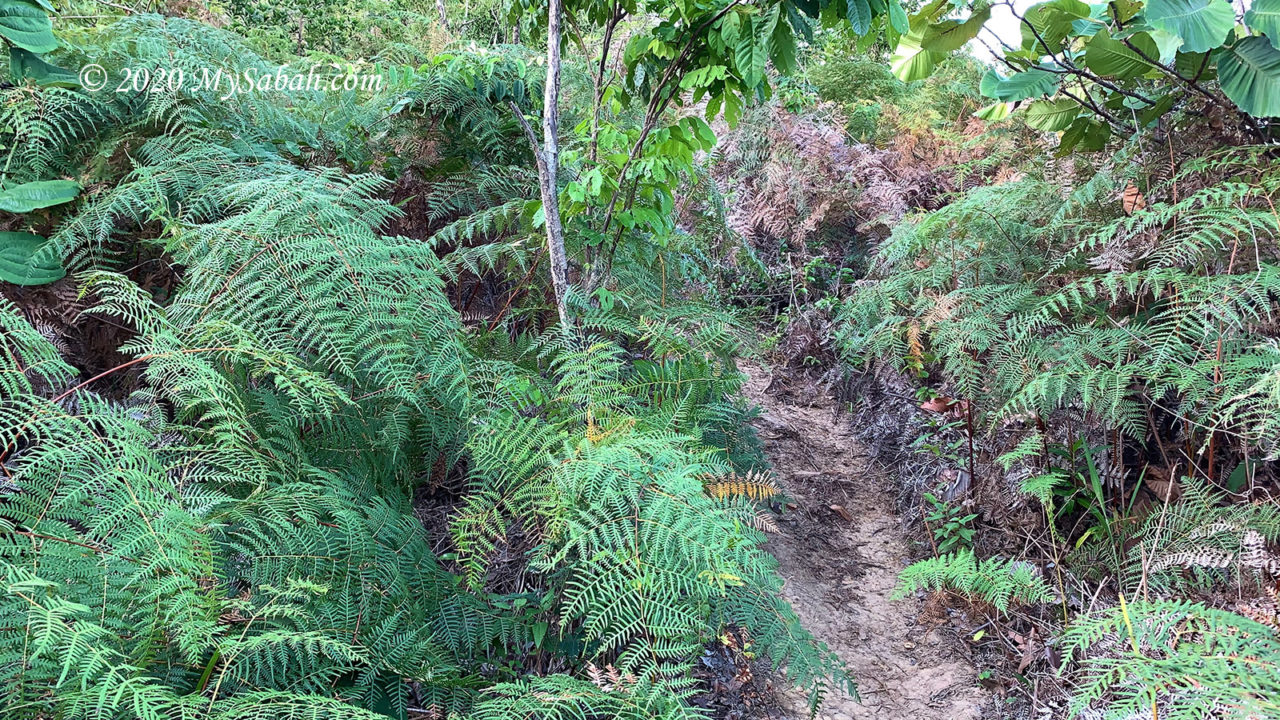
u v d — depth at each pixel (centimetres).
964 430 367
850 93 755
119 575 135
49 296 208
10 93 216
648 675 178
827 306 518
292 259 197
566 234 304
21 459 141
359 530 180
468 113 304
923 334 357
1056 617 265
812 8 240
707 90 278
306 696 138
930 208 549
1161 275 246
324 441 212
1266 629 179
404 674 169
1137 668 175
